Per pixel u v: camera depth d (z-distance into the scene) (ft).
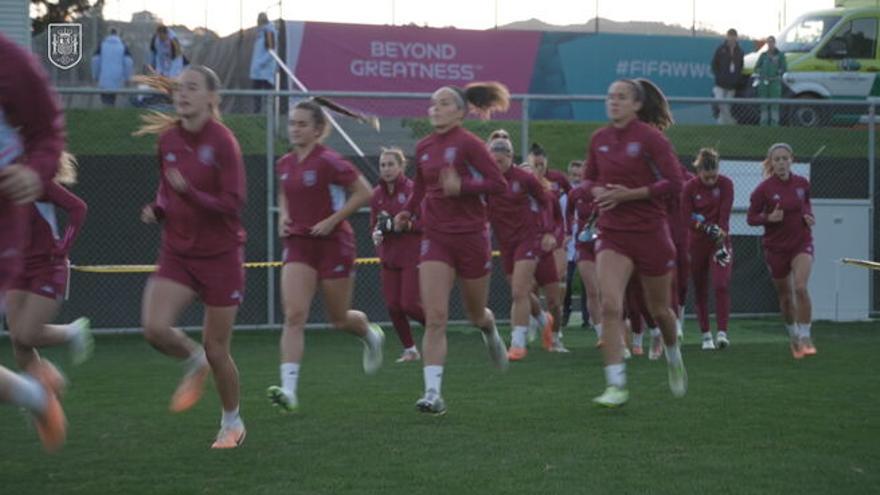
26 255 47.70
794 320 78.07
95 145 106.01
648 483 38.32
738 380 64.95
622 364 53.06
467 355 80.23
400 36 143.74
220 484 38.63
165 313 42.60
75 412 54.34
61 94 104.42
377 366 59.57
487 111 57.82
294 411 53.67
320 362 76.23
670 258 52.34
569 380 65.16
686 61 156.97
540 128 142.00
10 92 27.76
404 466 41.24
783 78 152.25
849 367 71.77
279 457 42.98
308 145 51.47
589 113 153.17
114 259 98.84
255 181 101.09
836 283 112.27
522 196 74.79
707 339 84.23
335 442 45.93
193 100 41.47
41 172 27.76
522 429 48.62
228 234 42.80
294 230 51.37
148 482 39.09
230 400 44.96
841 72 156.15
